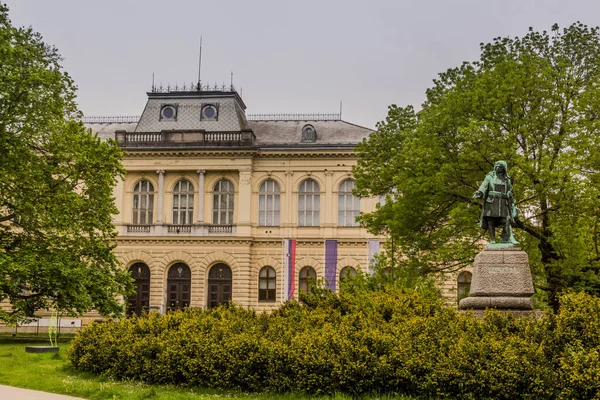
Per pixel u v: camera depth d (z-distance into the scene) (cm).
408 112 3878
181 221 5728
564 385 1338
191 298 5591
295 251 5559
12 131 3322
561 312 1545
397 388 1495
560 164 2758
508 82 3036
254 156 5712
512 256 1920
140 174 5766
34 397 1502
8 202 3309
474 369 1423
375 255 3547
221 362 1642
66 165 3553
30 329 5272
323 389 1537
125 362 1797
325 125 6003
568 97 3109
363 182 3709
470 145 2973
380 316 1831
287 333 1681
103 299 3600
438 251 3145
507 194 1983
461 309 1944
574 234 2802
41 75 3353
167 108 5928
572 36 3356
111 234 3716
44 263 3209
